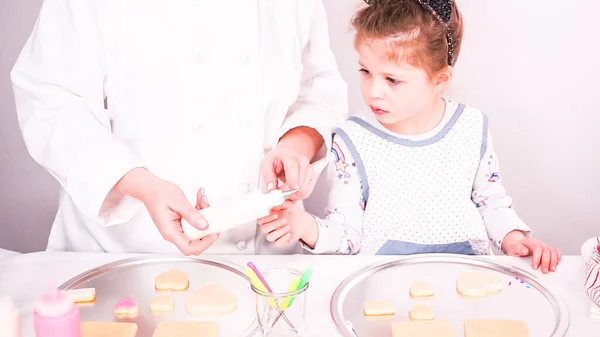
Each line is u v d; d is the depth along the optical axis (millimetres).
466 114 1423
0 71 1846
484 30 1833
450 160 1398
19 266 1096
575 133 1896
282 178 1146
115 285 1012
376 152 1400
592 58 1829
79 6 1096
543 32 1822
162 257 1096
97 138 1041
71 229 1260
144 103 1137
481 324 879
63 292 746
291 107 1318
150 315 923
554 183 1941
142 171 997
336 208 1390
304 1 1263
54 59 1104
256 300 849
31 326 898
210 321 900
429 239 1396
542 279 1053
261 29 1179
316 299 981
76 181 1007
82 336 849
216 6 1118
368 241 1383
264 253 1268
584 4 1790
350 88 1897
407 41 1238
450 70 1349
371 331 885
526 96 1877
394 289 1003
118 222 1066
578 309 954
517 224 1334
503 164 1938
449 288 1007
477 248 1407
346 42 1855
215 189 1172
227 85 1146
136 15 1107
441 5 1298
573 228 1973
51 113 1090
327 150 1271
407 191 1393
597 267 980
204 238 925
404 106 1297
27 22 1818
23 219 1972
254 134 1175
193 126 1142
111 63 1125
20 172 1928
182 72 1126
